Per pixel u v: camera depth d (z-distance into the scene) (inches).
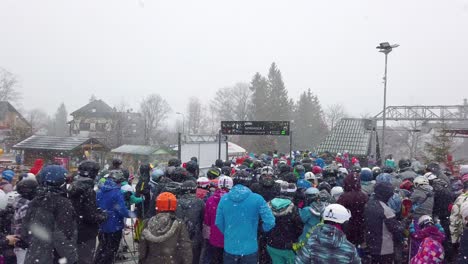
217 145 924.6
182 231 185.0
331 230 154.8
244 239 204.7
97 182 349.4
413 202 279.4
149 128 3063.5
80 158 1061.1
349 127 1341.0
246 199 207.3
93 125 3201.3
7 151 1957.4
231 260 205.0
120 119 2476.6
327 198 235.3
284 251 226.4
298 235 229.0
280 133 771.4
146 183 335.6
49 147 1019.9
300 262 157.2
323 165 571.2
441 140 903.1
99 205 256.4
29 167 943.7
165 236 177.3
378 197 231.3
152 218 185.0
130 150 1476.4
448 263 281.1
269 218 205.6
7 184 269.9
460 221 250.7
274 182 277.0
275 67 3021.7
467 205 197.2
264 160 614.2
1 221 199.3
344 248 151.8
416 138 2224.4
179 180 285.7
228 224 207.6
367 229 227.0
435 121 1315.2
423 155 946.1
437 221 280.2
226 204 209.9
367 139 1268.5
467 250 188.9
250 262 204.2
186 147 826.8
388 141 2640.3
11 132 1857.8
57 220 181.6
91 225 222.5
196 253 249.0
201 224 247.0
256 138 2167.8
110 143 2391.7
